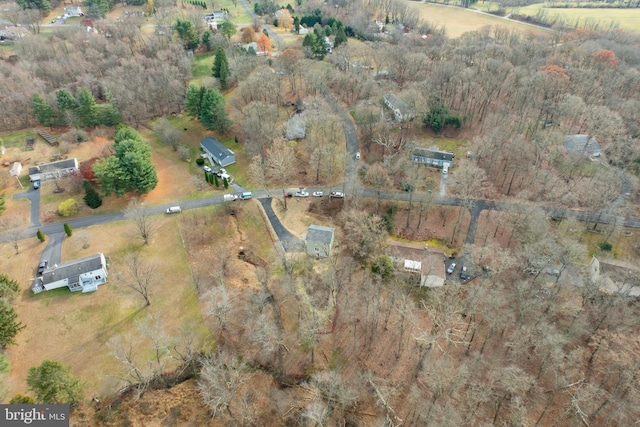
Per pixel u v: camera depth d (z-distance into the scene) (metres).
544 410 65.88
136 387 71.69
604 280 84.75
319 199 116.94
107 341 78.38
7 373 71.19
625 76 141.12
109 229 105.62
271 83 145.88
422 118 138.62
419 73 157.75
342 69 174.75
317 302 88.62
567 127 137.00
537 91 140.25
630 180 115.62
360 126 138.00
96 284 89.44
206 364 68.94
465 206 108.50
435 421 62.34
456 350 79.31
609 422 67.12
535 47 175.38
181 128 151.12
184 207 113.75
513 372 68.81
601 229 104.44
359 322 85.38
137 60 177.50
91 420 67.50
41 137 144.12
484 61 158.12
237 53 182.62
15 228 105.38
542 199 112.88
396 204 114.31
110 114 145.00
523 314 80.06
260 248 103.25
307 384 74.44
